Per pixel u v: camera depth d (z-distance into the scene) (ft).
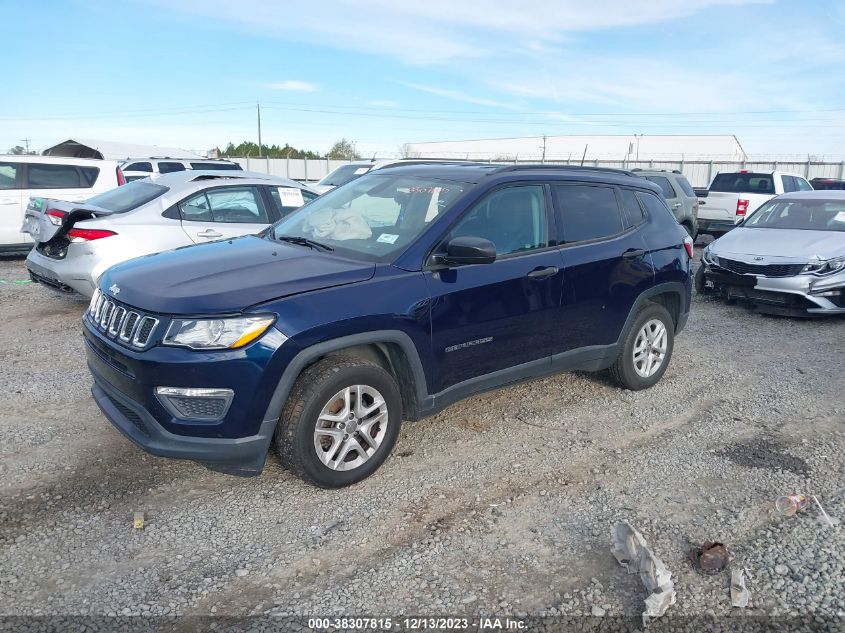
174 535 10.96
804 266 25.71
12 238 35.76
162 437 11.00
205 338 10.77
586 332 15.93
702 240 58.54
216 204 24.85
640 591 9.83
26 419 15.16
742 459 14.12
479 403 16.99
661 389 18.35
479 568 10.30
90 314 13.08
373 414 12.57
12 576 9.78
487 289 13.60
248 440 11.10
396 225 13.83
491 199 14.29
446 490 12.63
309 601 9.48
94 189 37.24
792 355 21.83
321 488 12.34
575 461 13.93
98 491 12.21
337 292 11.80
